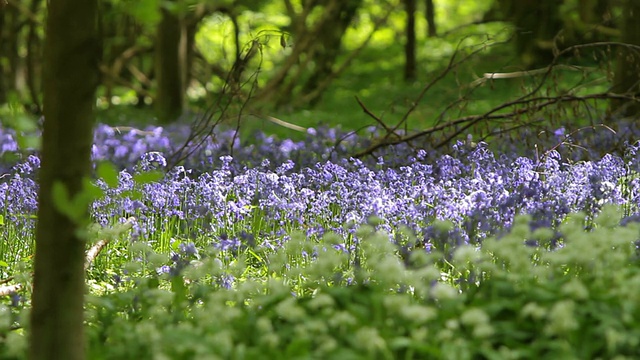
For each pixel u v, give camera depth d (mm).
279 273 7418
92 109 4637
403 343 4805
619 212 8414
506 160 10945
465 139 13195
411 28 32031
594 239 6004
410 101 15844
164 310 6145
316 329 4996
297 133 19375
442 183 9719
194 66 29469
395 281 5605
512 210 7879
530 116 12984
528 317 5324
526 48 24016
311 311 5695
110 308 5859
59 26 4523
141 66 30188
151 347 5090
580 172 9289
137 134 15414
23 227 9086
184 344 4852
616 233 6180
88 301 5926
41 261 4719
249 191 10008
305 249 7430
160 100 21891
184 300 6133
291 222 9523
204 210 9125
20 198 9352
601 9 21734
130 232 9266
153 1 3824
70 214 4035
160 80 21938
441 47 36469
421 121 18641
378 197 8695
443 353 4758
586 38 25266
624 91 14742
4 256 8883
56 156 4582
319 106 27688
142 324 5410
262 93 24797
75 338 4801
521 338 5133
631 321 5078
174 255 6902
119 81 25516
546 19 23656
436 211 8492
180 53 21938
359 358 4695
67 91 4551
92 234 7676
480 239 7734
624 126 12633
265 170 11672
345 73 34688
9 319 5879
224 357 4781
